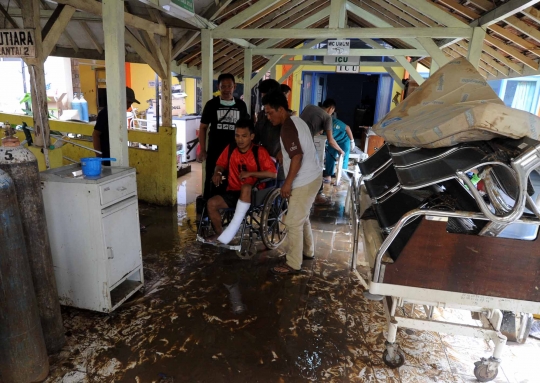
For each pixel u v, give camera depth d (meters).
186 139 7.75
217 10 4.24
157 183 4.97
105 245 2.41
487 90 2.25
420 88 2.61
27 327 1.82
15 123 6.18
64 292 2.55
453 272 1.79
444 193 2.41
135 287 2.79
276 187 3.48
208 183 4.12
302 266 3.43
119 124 2.75
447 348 2.38
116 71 2.67
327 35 4.10
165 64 4.67
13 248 1.71
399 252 1.85
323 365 2.17
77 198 2.33
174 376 2.03
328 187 6.39
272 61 6.40
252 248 3.69
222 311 2.66
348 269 3.41
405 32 3.92
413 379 2.09
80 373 2.02
